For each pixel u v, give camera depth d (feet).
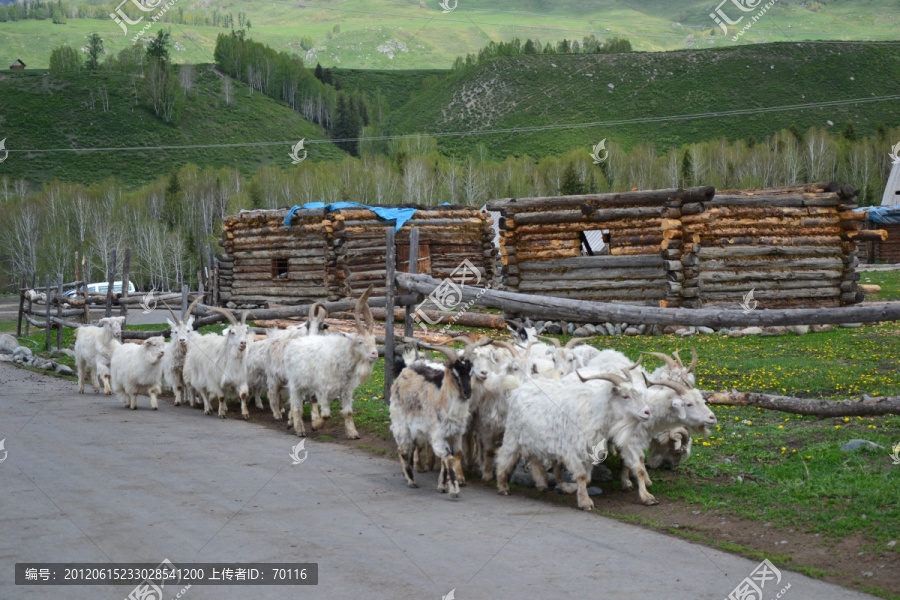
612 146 360.69
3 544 24.77
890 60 585.22
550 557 24.06
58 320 92.22
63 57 615.16
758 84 576.20
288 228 99.04
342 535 26.12
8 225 308.81
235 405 54.44
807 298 74.74
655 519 27.91
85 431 44.65
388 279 46.98
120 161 508.53
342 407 43.06
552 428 29.96
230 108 588.50
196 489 31.73
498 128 588.09
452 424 31.50
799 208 75.61
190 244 292.81
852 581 22.06
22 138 517.14
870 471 30.60
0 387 64.64
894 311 35.76
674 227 70.33
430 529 26.84
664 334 69.62
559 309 42.45
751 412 42.37
